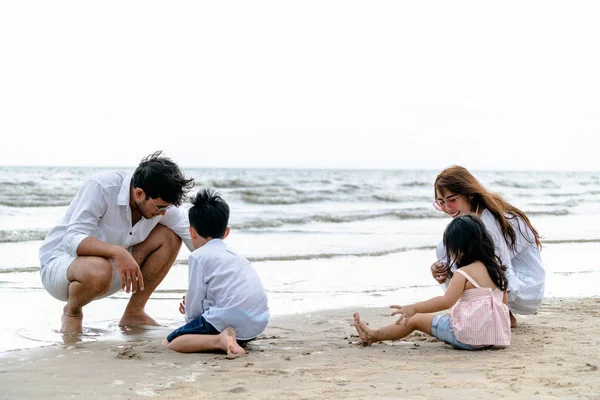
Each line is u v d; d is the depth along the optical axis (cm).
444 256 465
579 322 513
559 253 1071
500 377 332
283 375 345
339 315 566
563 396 293
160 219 500
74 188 2344
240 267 423
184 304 455
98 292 465
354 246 1121
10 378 343
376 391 307
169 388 321
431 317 430
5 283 709
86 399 303
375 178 4275
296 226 1523
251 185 2950
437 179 485
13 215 1634
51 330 491
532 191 3638
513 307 477
